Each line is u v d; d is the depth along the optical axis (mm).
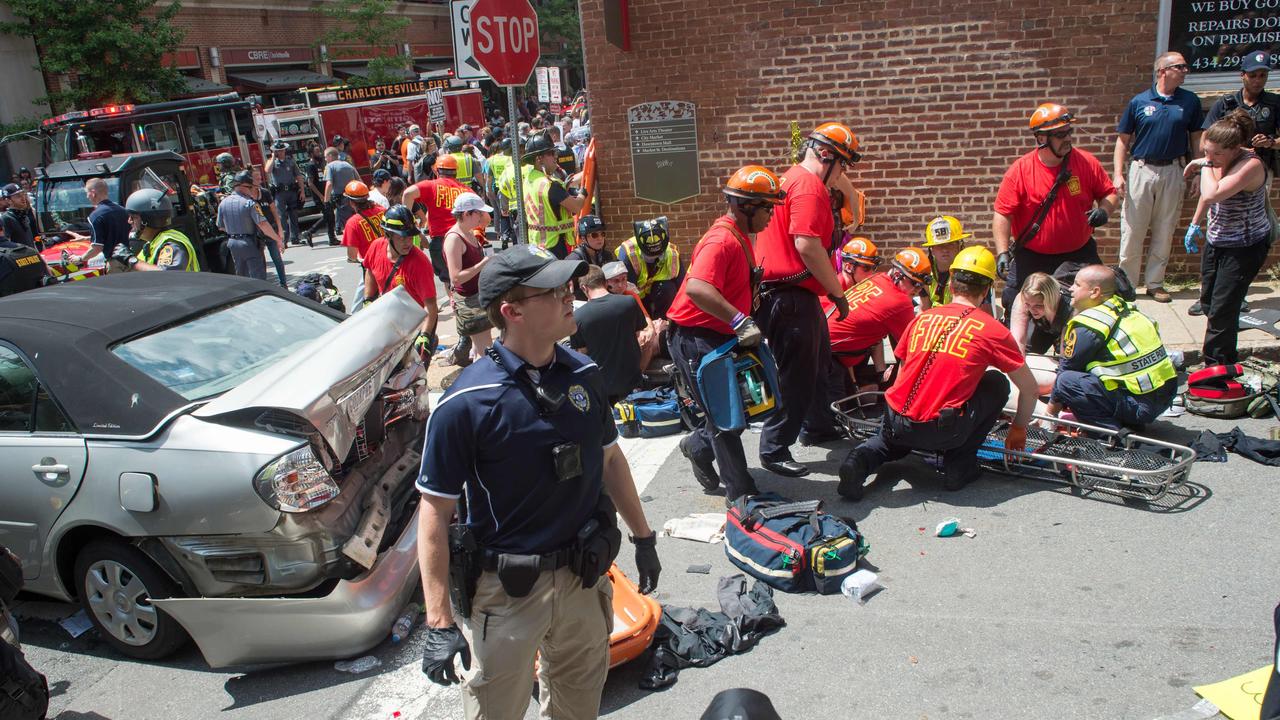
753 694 1845
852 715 3309
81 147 17609
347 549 3766
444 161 10336
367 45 38625
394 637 4066
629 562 4570
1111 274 5328
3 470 4090
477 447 2482
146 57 25938
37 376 4094
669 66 9039
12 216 12242
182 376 4184
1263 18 7453
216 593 3840
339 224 16953
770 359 4738
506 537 2559
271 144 21859
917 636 3736
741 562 4336
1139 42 7828
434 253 10281
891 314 5789
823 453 5730
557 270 2441
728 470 4805
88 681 4012
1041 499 4828
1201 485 4812
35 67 24797
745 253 4680
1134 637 3600
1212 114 7188
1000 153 8438
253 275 11531
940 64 8352
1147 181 7406
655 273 7469
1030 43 8086
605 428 2693
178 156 12516
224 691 3850
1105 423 5293
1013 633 3691
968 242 8602
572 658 2756
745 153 9094
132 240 8539
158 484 3801
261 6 33500
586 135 19984
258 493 3674
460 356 7688
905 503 4938
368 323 4191
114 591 4070
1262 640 3512
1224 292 5980
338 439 3775
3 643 3215
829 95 8719
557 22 47938
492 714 2689
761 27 8711
